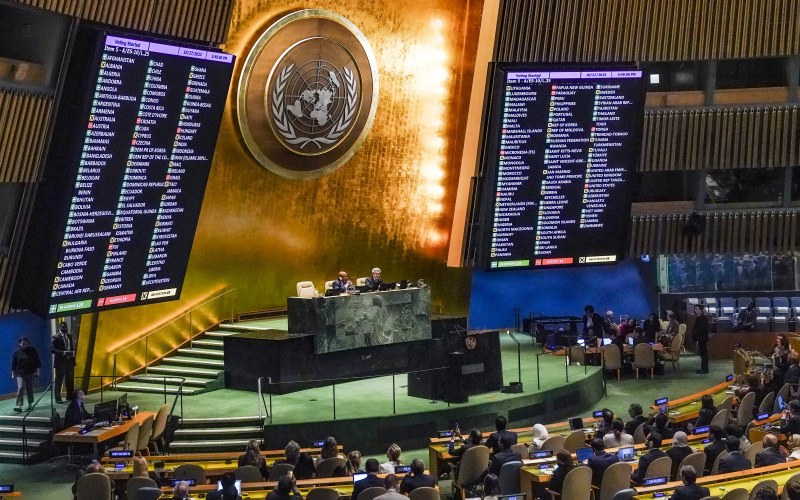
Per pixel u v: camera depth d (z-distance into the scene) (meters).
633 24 25.30
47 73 18.67
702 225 27.20
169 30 20.22
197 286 24.28
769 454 14.29
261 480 15.06
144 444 18.55
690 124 26.58
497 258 23.92
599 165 24.02
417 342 23.42
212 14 20.84
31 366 20.80
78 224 19.09
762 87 26.64
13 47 18.92
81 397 19.17
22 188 19.33
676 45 25.58
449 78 26.92
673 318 27.56
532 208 23.83
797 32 25.55
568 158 23.72
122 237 19.89
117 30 18.75
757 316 27.59
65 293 19.38
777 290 29.83
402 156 26.89
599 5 25.08
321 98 25.09
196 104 20.00
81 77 18.45
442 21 26.42
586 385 22.88
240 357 22.16
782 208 27.58
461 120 27.19
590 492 14.23
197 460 17.06
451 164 27.48
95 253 19.56
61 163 18.83
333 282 23.14
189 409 20.64
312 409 20.55
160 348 23.47
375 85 25.95
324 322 22.03
